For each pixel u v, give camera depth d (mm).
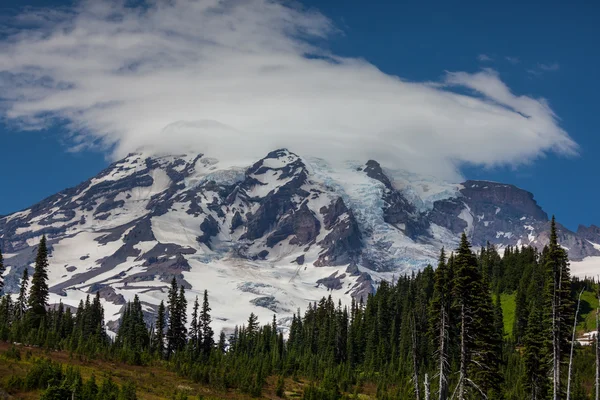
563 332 94125
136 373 162875
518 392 137000
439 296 86375
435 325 86625
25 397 116250
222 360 196250
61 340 177000
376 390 193375
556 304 93812
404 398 150250
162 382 160250
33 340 166500
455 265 85625
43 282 191000
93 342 177500
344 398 176875
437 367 85938
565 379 109812
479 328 88125
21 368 131250
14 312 195125
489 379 94062
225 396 163250
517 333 197250
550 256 94625
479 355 87750
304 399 172250
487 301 89875
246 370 187000
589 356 164000
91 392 118188
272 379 199875
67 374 123812
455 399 88375
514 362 162250
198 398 147625
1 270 174750
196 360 195000
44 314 190500
